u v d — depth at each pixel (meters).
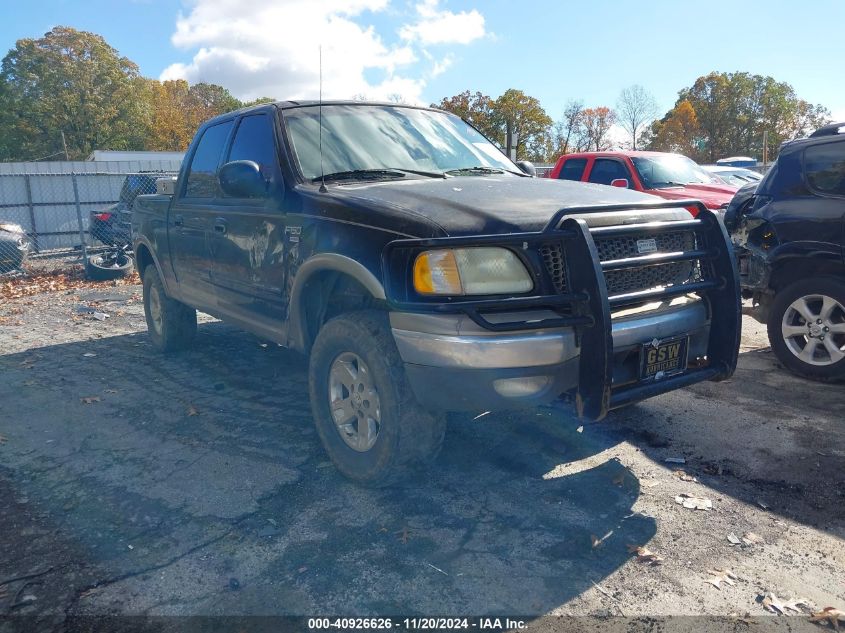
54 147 61.41
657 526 3.17
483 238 2.92
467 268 2.99
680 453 3.96
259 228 4.14
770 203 5.41
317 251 3.59
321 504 3.41
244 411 4.75
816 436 4.16
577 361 3.06
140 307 9.07
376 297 3.19
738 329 3.48
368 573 2.82
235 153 4.68
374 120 4.58
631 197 3.63
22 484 3.71
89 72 61.78
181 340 6.20
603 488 3.54
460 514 3.29
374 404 3.38
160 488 3.62
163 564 2.91
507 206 3.25
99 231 14.37
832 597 2.66
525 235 2.96
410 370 3.10
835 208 4.99
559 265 3.06
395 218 3.21
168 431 4.42
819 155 5.15
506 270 3.02
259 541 3.08
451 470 3.76
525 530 3.14
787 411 4.59
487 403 3.01
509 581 2.76
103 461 3.98
